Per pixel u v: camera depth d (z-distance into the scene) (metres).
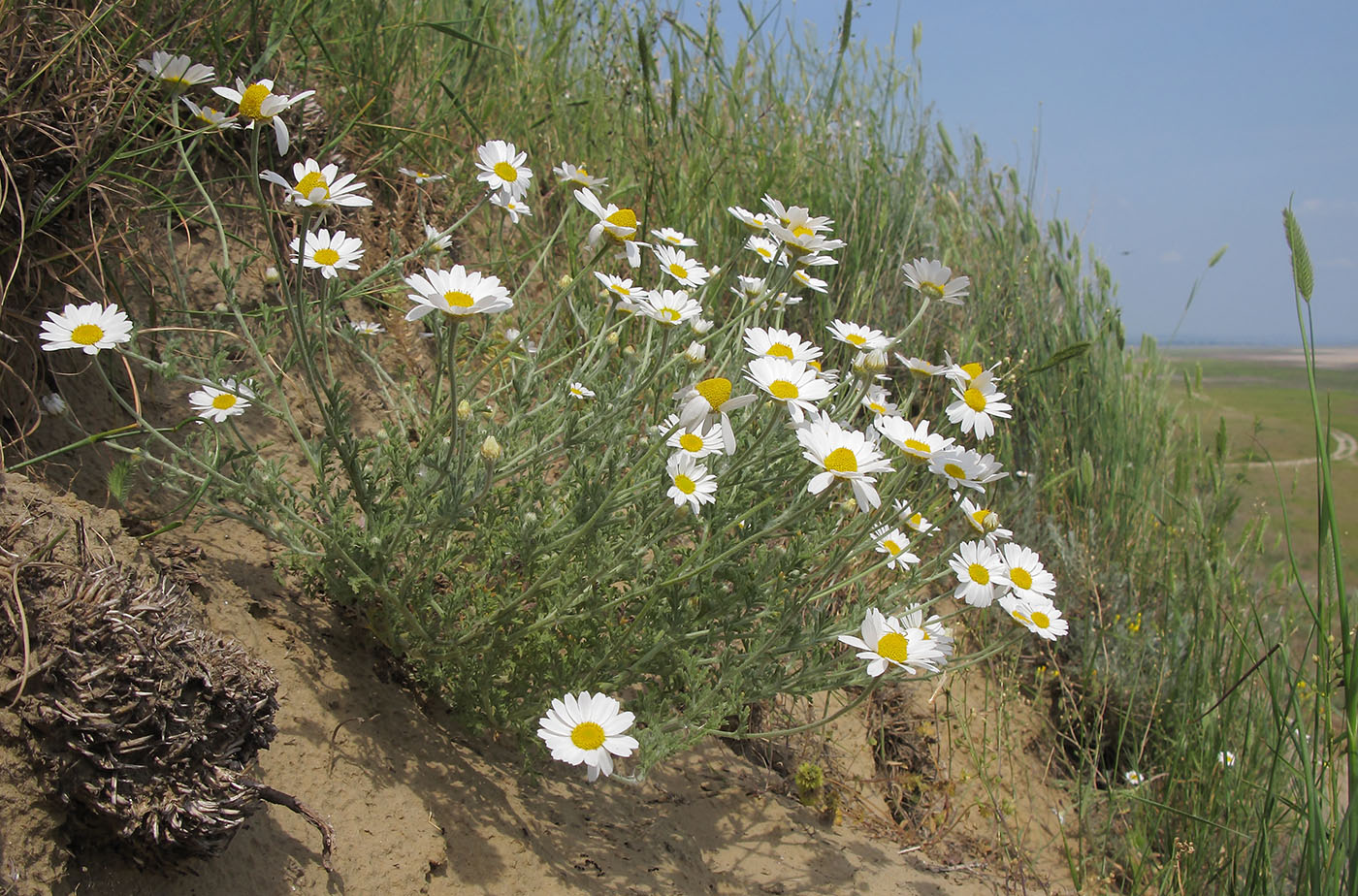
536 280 0.72
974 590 0.46
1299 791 0.61
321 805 0.39
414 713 0.46
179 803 0.32
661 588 0.44
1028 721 0.75
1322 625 0.48
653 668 0.47
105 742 0.31
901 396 0.81
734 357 0.53
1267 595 0.80
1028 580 0.49
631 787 0.52
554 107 0.80
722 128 0.81
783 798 0.57
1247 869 0.60
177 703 0.32
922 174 0.95
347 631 0.47
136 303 0.51
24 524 0.34
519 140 0.79
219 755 0.33
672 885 0.46
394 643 0.46
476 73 0.80
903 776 0.65
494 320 0.60
